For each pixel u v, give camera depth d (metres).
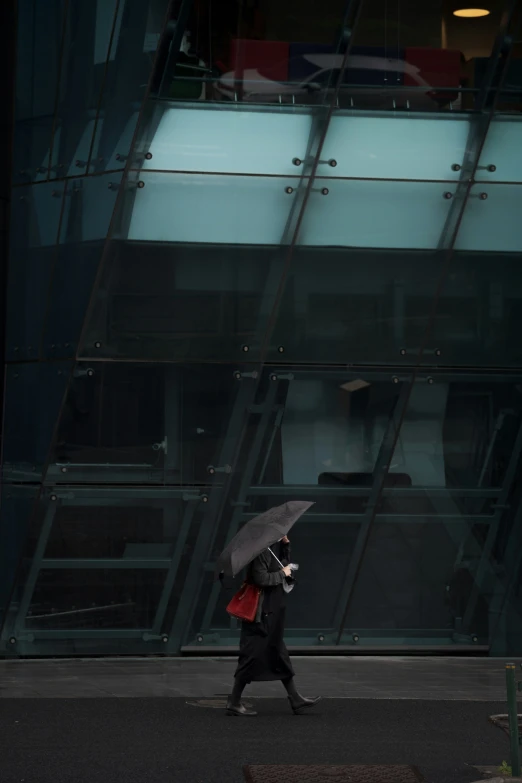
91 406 20.73
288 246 21.08
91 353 20.67
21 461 21.28
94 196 20.86
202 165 20.75
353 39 21.06
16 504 21.20
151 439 20.84
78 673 18.75
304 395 21.28
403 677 18.50
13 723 14.39
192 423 20.94
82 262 20.89
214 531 20.98
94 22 21.25
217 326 20.95
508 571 21.72
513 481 21.81
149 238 20.70
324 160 21.08
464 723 14.49
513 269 21.70
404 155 21.28
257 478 21.12
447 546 21.61
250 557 14.61
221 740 13.39
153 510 20.88
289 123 21.02
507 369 21.80
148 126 20.55
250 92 20.89
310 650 21.02
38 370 21.28
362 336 21.31
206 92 20.72
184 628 20.83
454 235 21.44
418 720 14.68
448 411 21.67
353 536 21.36
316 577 21.19
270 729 14.05
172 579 20.88
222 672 18.88
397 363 21.45
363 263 21.28
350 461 21.36
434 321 21.55
